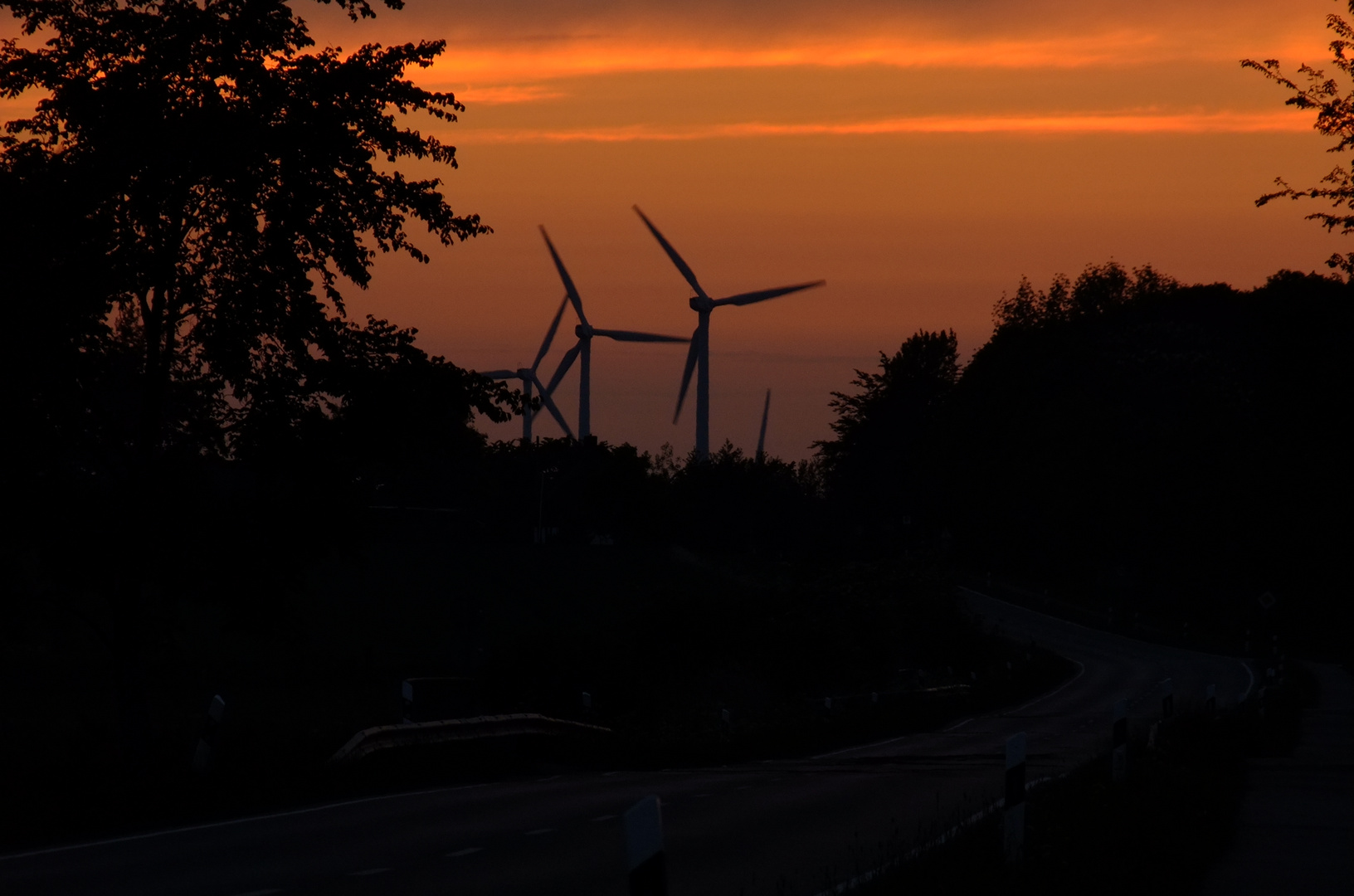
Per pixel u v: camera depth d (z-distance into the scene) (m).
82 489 80.06
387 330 87.31
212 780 67.00
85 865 44.88
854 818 59.62
